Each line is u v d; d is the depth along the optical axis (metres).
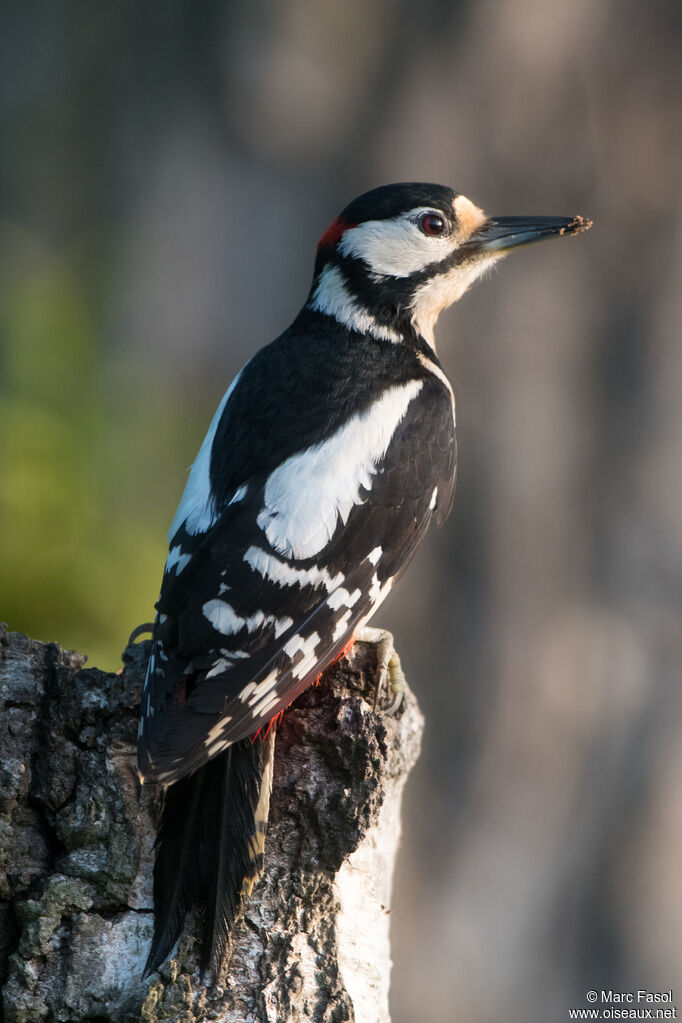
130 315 16.06
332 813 5.96
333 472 6.74
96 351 10.08
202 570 6.25
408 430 7.16
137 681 6.12
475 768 13.95
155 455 10.38
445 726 14.02
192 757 5.62
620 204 14.05
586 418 14.00
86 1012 5.73
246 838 5.77
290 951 5.83
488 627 13.91
